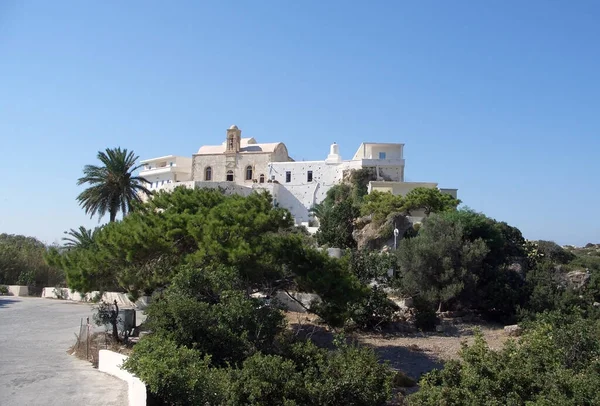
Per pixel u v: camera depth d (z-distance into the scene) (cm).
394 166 8331
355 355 2039
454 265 4378
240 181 9281
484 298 4444
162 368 1507
